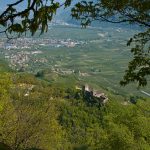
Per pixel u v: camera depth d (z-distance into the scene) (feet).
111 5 32.71
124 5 32.35
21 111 97.86
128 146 111.55
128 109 117.60
